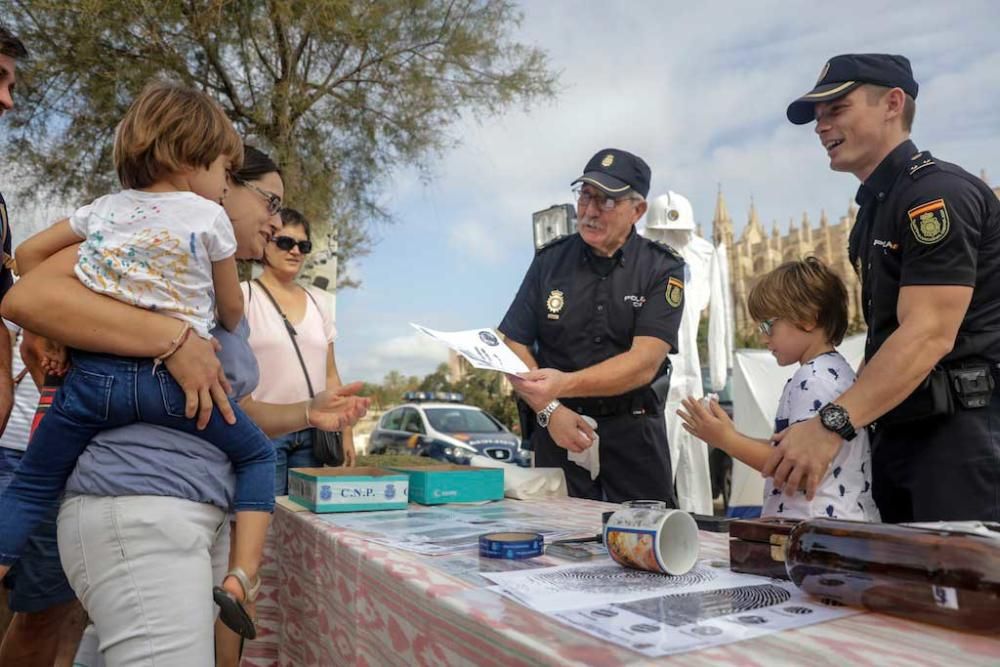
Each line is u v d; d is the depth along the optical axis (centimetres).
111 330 129
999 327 171
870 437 190
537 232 421
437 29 769
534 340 284
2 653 202
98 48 679
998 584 77
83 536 132
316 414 184
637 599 95
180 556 132
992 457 169
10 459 240
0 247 222
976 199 166
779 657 72
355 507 183
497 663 82
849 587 88
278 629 197
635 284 259
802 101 191
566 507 192
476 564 117
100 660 240
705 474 550
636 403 254
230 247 143
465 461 934
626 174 251
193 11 689
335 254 686
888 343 160
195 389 133
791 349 176
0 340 223
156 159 138
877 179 183
